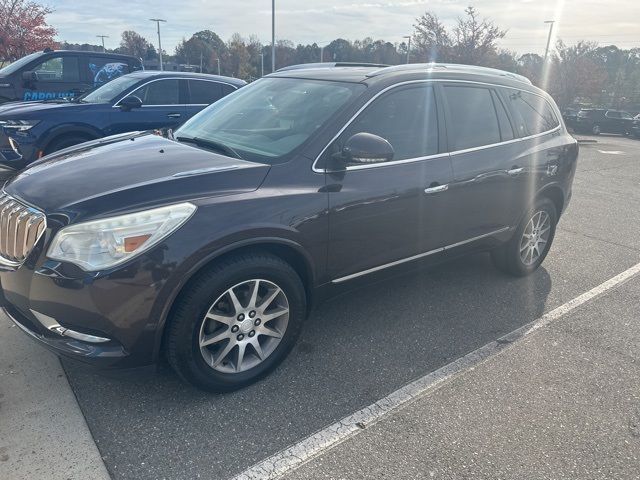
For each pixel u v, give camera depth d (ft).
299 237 9.33
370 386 9.79
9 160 20.70
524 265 15.43
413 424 8.76
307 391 9.52
